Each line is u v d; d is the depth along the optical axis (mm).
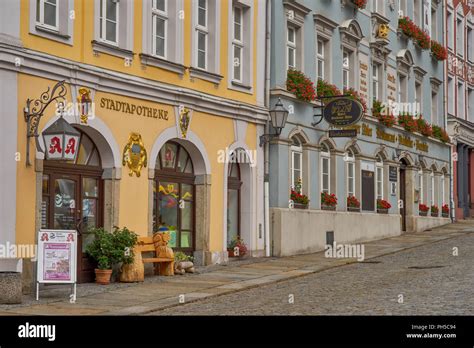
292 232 23594
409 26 34094
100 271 16703
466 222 39000
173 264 18469
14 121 14898
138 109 18203
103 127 17109
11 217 14797
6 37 14742
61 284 15969
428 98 37375
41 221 15695
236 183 22641
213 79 21000
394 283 16578
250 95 22734
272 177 23391
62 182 16594
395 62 33125
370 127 29891
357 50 29062
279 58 23844
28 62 15156
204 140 20672
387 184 31328
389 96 32250
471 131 42406
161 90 18844
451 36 41125
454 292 14727
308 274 19094
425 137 36000
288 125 23906
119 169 17562
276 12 23734
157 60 18766
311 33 25719
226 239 21609
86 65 16578
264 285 17047
